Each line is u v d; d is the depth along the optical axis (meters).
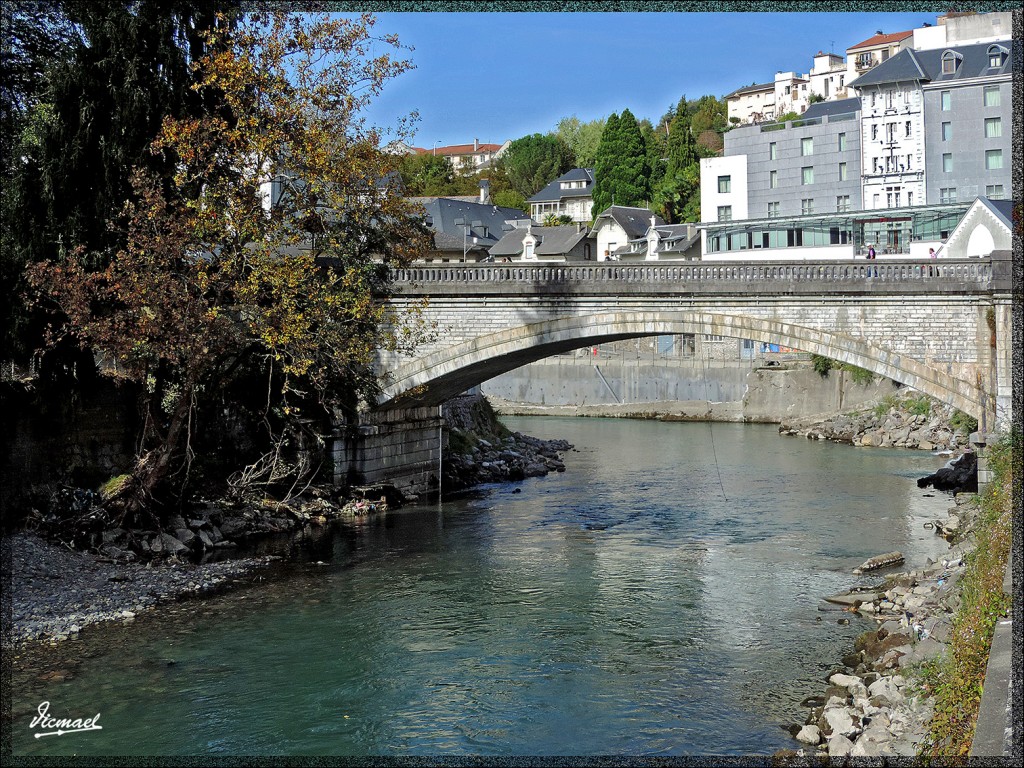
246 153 27.02
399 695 17.48
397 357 34.94
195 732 15.72
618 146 97.00
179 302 25.75
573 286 33.19
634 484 42.88
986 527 20.41
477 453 47.69
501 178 124.31
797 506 36.56
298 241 28.81
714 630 21.23
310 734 15.66
